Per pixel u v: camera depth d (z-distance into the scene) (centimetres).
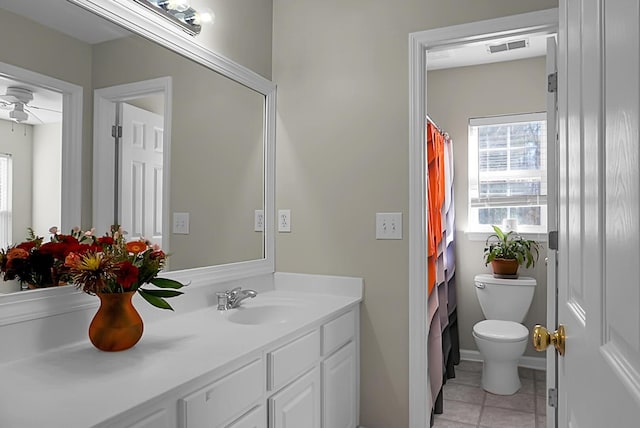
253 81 231
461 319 377
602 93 62
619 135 54
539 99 357
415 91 218
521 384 320
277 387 155
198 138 197
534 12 197
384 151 225
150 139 174
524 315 336
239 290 203
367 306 228
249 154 231
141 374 117
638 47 47
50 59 140
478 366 359
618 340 56
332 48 238
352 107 232
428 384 233
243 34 229
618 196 54
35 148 136
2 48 129
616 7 55
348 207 232
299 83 246
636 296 48
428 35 216
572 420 87
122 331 135
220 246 211
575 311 83
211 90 206
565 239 95
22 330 129
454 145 381
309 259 241
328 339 193
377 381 225
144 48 171
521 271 359
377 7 228
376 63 228
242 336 154
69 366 123
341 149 234
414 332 217
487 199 374
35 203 135
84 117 150
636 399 47
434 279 263
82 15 149
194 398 117
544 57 356
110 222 158
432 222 266
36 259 133
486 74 372
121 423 98
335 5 238
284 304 212
